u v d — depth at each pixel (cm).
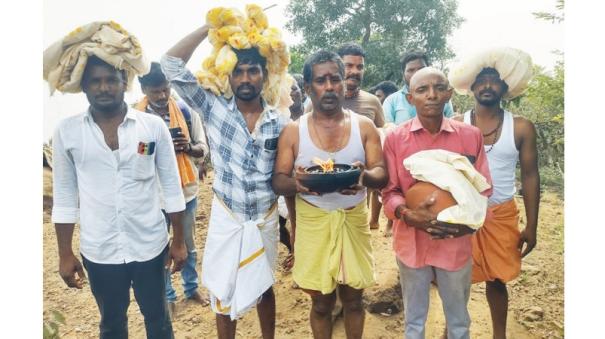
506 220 324
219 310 314
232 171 311
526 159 322
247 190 311
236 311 307
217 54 311
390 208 295
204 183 793
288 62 323
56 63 272
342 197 298
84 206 287
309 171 281
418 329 303
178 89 310
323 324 315
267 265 317
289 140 303
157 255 304
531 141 319
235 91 307
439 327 383
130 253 294
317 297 308
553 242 516
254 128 315
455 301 296
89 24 268
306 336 376
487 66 317
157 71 380
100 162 282
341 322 390
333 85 285
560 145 572
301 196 306
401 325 385
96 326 410
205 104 314
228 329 324
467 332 301
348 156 298
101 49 267
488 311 405
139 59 281
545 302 412
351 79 426
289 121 321
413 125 301
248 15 312
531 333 372
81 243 293
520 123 320
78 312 432
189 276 433
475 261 329
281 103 337
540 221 564
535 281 445
